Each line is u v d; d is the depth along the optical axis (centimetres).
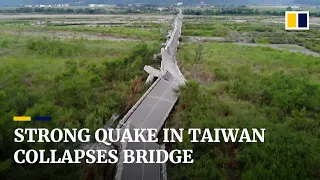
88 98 2831
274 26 12044
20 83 2992
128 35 8700
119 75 3706
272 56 5862
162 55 4597
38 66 4188
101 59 4950
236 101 3098
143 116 2386
